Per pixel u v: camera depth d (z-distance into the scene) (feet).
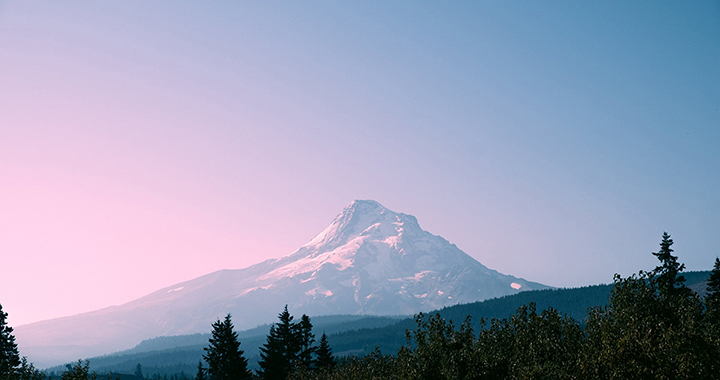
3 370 197.16
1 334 355.15
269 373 391.86
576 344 138.82
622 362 123.24
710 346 123.95
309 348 405.18
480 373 137.39
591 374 124.67
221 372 399.44
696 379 117.80
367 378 192.03
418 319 153.28
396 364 180.55
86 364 230.07
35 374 204.23
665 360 120.06
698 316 136.98
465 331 150.61
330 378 235.40
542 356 137.80
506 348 143.54
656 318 133.18
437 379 141.69
